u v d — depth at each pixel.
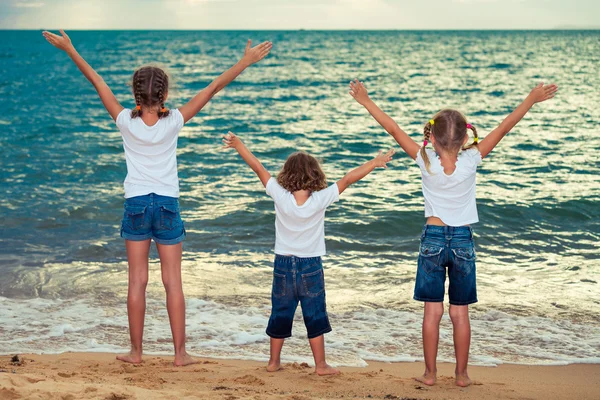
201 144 17.16
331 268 7.51
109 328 5.42
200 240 8.59
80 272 7.17
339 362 4.68
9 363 4.11
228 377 3.94
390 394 3.65
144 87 3.87
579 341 5.20
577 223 9.52
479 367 4.60
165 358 4.58
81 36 168.75
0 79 39.94
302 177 3.89
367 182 12.28
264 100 29.91
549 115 23.53
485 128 20.86
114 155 14.98
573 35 189.62
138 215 3.97
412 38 153.75
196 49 85.31
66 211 9.91
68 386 3.16
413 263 7.74
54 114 23.58
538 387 4.02
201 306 6.05
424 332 3.90
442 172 3.73
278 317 4.07
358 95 4.02
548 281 6.92
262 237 8.80
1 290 6.50
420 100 29.92
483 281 6.92
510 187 11.74
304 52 80.56
